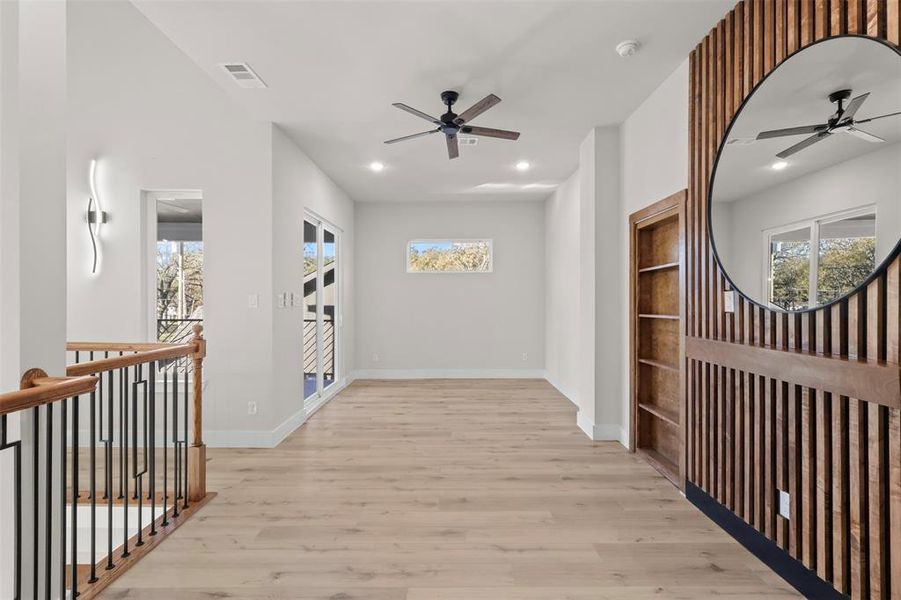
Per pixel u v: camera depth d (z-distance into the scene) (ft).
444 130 10.44
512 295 22.91
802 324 6.11
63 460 5.22
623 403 12.46
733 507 7.57
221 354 12.34
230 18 7.73
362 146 14.32
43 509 5.49
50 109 5.42
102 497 9.18
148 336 12.76
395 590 6.19
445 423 14.57
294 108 11.50
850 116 5.32
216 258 12.34
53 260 5.46
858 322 5.27
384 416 15.46
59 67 5.53
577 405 16.98
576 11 7.57
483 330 22.94
